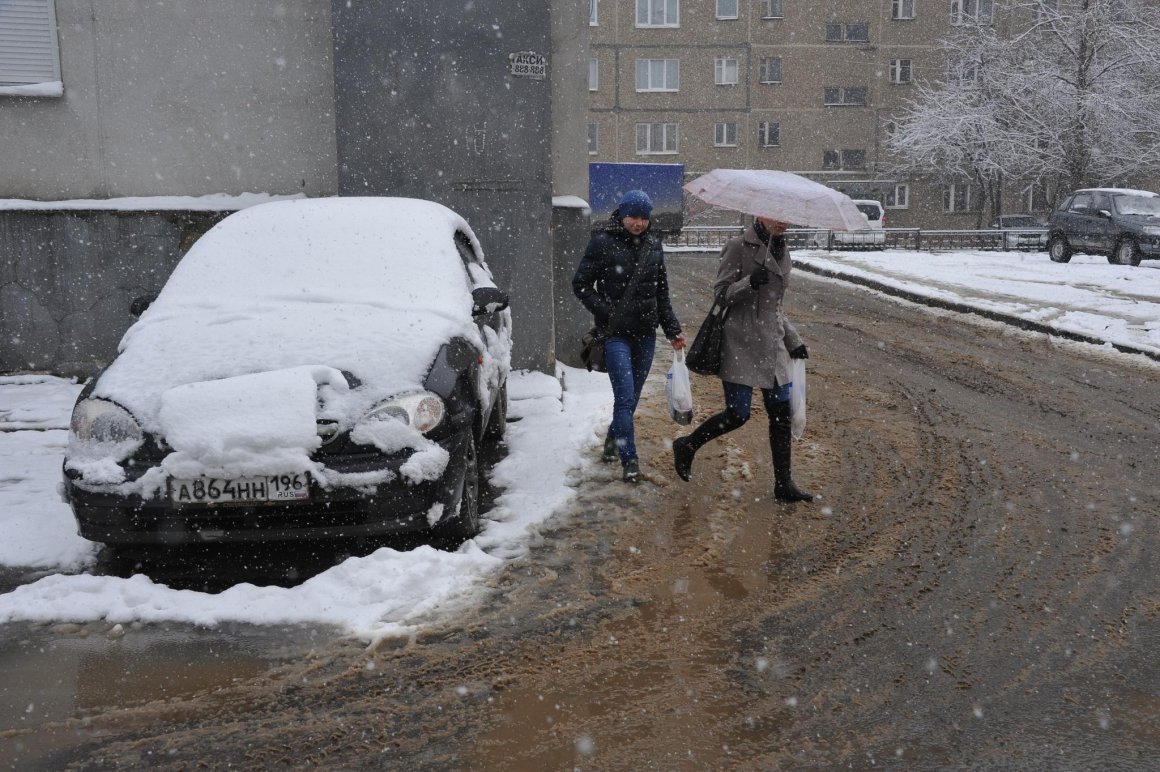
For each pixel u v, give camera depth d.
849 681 3.65
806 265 22.81
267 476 4.39
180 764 3.14
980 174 44.44
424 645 3.95
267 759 3.17
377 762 3.14
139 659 3.86
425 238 6.05
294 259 5.78
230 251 5.87
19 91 8.98
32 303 9.14
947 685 3.63
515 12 8.53
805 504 5.71
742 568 4.75
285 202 6.46
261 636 4.04
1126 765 3.12
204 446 4.38
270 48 9.19
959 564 4.80
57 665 3.82
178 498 4.39
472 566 4.66
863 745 3.23
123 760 3.17
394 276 5.69
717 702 3.50
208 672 3.75
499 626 4.11
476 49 8.57
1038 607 4.32
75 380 9.14
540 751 3.19
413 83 8.61
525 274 8.84
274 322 5.18
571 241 9.41
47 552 4.98
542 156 8.70
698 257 29.19
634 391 6.09
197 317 5.28
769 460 6.64
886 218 51.16
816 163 51.38
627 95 50.69
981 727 3.34
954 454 6.81
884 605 4.33
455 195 8.73
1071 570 4.73
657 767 3.10
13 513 5.50
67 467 4.54
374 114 8.66
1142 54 37.28
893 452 6.88
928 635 4.04
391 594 4.35
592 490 5.91
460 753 3.18
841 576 4.65
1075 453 6.85
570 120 9.47
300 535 4.49
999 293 15.95
